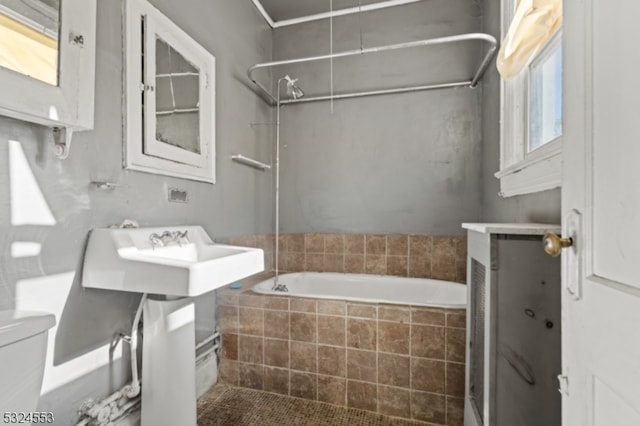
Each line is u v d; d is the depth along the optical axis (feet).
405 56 8.08
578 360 1.94
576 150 2.01
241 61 7.46
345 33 8.55
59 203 3.36
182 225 5.25
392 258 8.10
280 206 9.00
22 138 3.03
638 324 1.42
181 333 4.08
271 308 5.81
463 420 4.82
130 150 4.22
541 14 3.91
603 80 1.74
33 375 2.41
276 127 9.02
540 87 4.84
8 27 2.80
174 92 5.08
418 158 7.99
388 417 5.14
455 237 7.68
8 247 2.92
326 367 5.49
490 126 6.73
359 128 8.43
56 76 3.08
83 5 3.32
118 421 4.04
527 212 4.71
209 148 5.98
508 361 3.05
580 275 1.93
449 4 7.79
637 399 1.42
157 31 4.69
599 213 1.76
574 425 1.99
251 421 5.02
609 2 1.69
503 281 3.06
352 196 8.47
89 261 3.57
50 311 3.27
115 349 4.05
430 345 4.99
